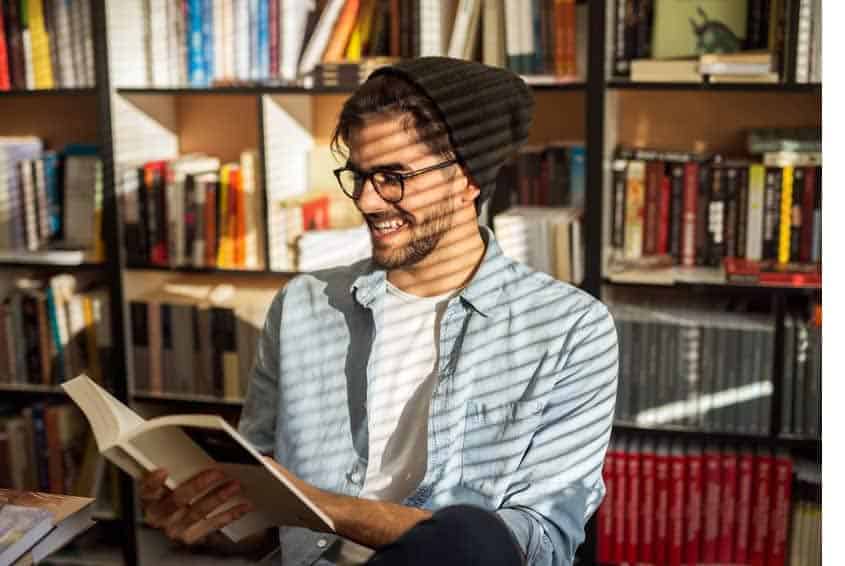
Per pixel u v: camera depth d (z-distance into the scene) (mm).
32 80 2609
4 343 2787
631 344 2395
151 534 2764
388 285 1635
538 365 1536
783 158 2316
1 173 2713
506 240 2387
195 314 2631
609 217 2428
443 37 2414
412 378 1587
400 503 1555
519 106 1554
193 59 2525
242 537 1460
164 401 2672
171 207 2598
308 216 2561
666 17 2307
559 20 2303
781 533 2393
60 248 2701
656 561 2463
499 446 1532
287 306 1702
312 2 2598
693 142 2625
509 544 1039
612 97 2422
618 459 2439
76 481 2838
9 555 1194
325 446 1627
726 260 2357
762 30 2275
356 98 1517
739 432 2371
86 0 2535
